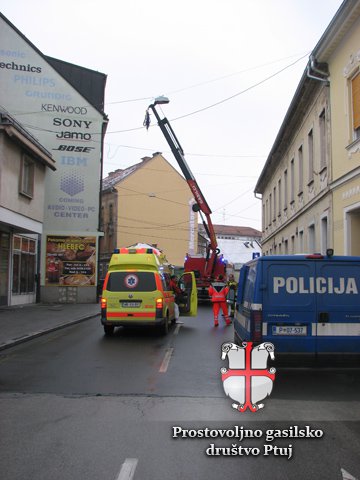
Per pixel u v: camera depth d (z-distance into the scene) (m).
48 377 8.05
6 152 18.30
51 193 26.84
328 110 15.91
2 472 4.19
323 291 7.43
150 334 13.91
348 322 7.39
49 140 26.97
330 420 5.73
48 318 17.27
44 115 26.95
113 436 5.10
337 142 14.99
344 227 14.39
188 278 17.27
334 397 6.81
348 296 7.45
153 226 52.47
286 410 6.14
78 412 6.00
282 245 27.02
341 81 14.52
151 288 13.50
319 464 4.42
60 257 26.42
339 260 7.50
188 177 24.75
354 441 5.02
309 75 16.31
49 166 22.97
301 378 8.02
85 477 4.09
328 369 7.81
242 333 8.19
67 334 13.88
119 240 50.66
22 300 23.41
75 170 27.11
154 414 5.92
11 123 17.77
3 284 20.92
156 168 53.38
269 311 7.38
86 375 8.22
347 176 13.98
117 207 50.91
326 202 16.31
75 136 27.20
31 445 4.83
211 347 11.42
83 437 5.07
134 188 51.97
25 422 5.59
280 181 27.66
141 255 13.78
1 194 17.89
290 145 23.88
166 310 14.02
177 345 11.74
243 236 96.38
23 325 14.95
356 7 12.54
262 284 7.43
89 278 26.48
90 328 15.48
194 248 54.72
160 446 4.82
